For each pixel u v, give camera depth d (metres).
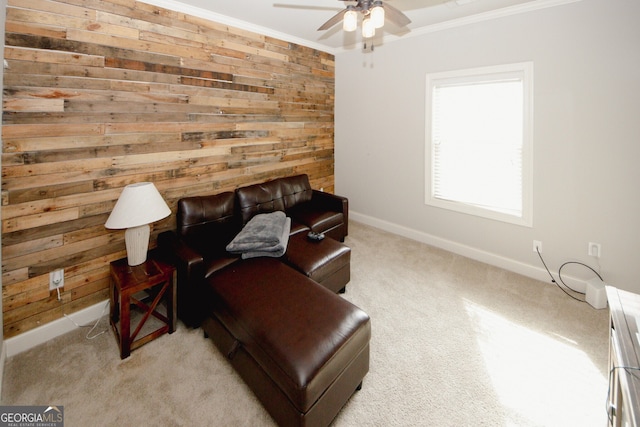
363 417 1.55
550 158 2.71
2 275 1.92
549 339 2.09
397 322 2.29
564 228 2.72
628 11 2.22
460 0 2.62
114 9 2.26
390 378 1.79
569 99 2.55
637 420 0.81
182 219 2.63
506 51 2.83
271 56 3.52
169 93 2.65
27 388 1.70
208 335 2.08
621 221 2.43
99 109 2.25
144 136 2.53
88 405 1.61
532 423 1.51
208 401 1.64
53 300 2.15
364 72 4.10
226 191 3.24
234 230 2.97
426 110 3.53
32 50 1.92
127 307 1.90
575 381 1.75
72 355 1.96
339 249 2.60
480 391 1.70
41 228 2.06
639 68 2.23
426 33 3.39
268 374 1.46
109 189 2.36
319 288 1.95
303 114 4.07
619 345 1.11
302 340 1.47
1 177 1.83
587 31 2.40
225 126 3.16
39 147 2.00
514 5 2.70
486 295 2.65
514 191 3.01
